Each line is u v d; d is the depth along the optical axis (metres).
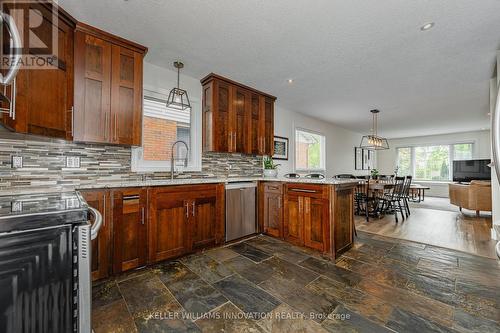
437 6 1.70
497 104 0.74
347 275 1.97
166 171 2.79
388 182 5.02
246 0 1.66
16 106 1.44
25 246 0.80
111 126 2.04
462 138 7.32
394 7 1.72
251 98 3.40
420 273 2.01
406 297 1.63
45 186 1.95
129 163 2.50
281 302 1.57
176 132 2.96
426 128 6.66
